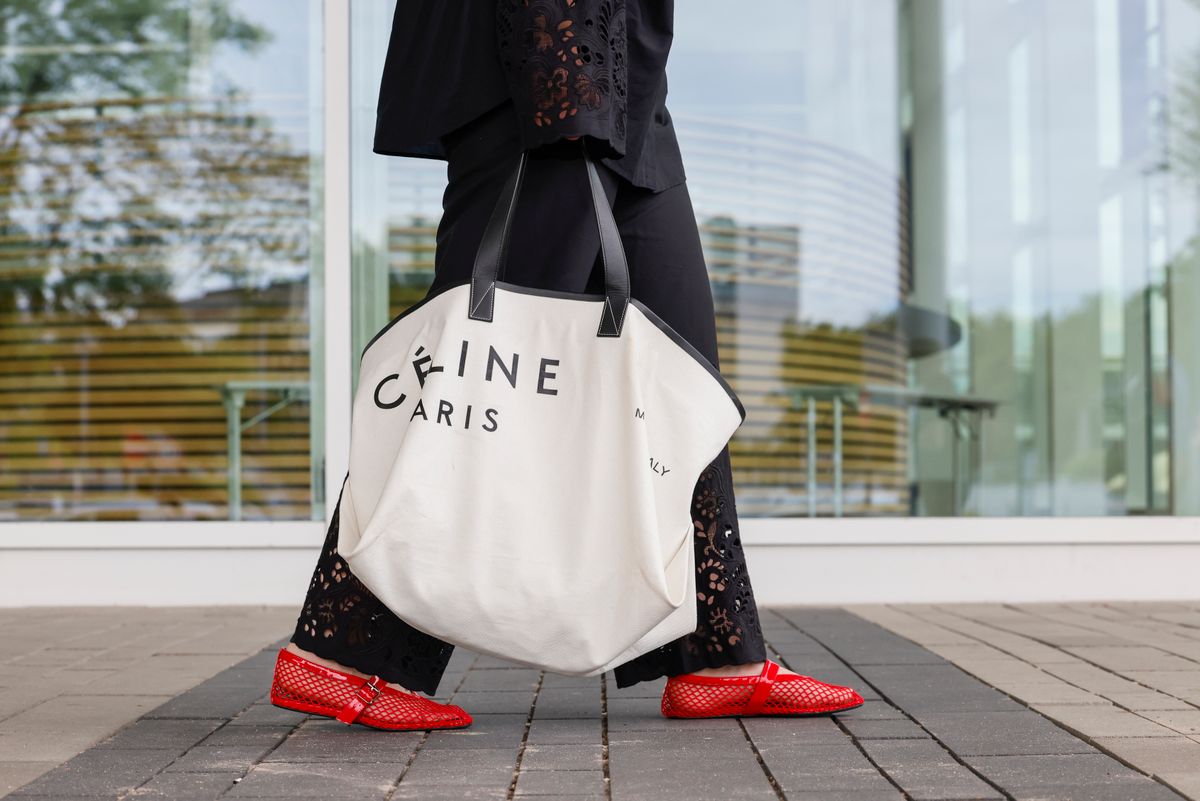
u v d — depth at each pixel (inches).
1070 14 154.4
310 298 152.3
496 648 62.4
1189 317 153.5
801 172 152.6
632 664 75.2
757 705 74.8
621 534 62.8
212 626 124.5
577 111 64.1
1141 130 154.3
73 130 155.8
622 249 66.5
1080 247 153.7
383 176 149.0
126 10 154.6
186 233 154.6
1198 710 76.9
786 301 151.6
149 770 61.6
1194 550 146.5
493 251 65.0
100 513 153.7
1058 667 95.1
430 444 61.9
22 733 71.9
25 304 157.6
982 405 152.7
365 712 70.6
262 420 152.3
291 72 152.6
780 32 152.9
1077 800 54.7
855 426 151.6
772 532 144.9
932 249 153.4
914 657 100.4
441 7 72.1
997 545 145.5
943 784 57.8
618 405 64.0
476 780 59.3
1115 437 152.9
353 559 60.8
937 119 153.9
